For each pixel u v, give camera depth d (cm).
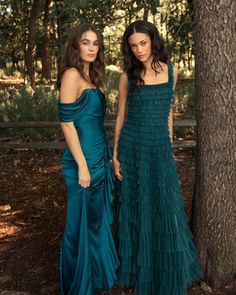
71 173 277
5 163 635
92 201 280
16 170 605
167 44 500
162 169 264
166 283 276
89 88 263
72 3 444
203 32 264
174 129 732
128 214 278
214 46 262
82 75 259
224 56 262
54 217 441
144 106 260
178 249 270
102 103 273
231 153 278
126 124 272
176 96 968
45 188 532
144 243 274
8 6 2000
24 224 426
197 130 290
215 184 285
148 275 279
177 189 272
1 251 372
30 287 321
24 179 568
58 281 327
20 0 1953
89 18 468
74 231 283
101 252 290
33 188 533
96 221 286
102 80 275
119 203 284
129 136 268
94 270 292
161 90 259
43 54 1875
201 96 277
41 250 372
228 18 256
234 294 294
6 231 411
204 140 282
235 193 286
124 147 271
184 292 278
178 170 585
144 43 250
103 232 289
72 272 288
